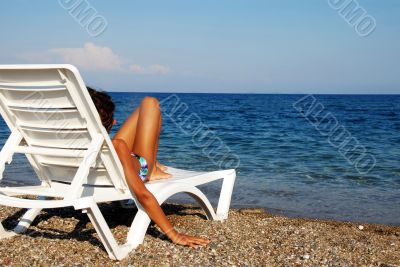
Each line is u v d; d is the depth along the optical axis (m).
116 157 3.27
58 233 3.83
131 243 3.37
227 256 3.32
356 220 6.02
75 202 2.93
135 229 3.44
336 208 6.71
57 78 2.99
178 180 3.93
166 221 3.46
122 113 32.69
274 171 10.27
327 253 3.56
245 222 4.58
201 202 4.25
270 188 8.22
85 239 3.64
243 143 16.92
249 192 7.80
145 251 3.31
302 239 3.99
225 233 4.01
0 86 3.34
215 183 8.34
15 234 3.70
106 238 3.08
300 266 3.20
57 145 3.48
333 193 7.83
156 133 4.02
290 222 5.21
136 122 4.18
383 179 9.29
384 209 6.69
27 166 10.14
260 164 11.38
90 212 3.01
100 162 3.36
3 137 17.94
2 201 3.17
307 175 9.74
